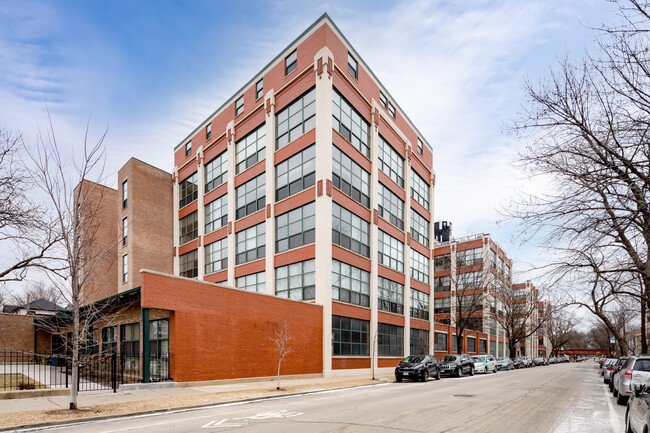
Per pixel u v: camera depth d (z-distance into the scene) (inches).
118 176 1535.4
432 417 413.4
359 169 1171.9
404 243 1401.3
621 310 1398.9
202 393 589.0
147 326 638.5
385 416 417.7
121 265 1440.7
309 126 1059.3
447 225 2812.5
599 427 378.9
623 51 343.6
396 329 1312.7
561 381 983.0
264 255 1133.7
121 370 726.5
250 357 783.1
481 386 789.9
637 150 370.9
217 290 740.7
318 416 418.6
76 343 457.7
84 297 575.5
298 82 1106.7
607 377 944.9
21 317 1187.9
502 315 2139.5
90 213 558.3
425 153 1667.1
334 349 995.3
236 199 1274.6
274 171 1140.5
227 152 1334.9
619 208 381.1
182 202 1549.0
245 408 482.0
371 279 1167.6
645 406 270.5
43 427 368.2
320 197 989.2
